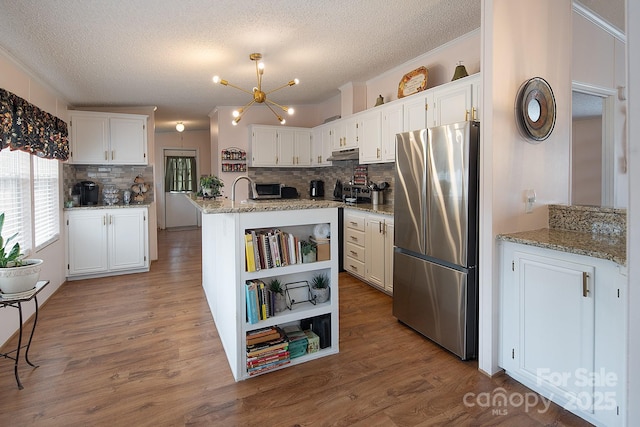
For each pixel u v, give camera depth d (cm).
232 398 205
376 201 444
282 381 223
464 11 274
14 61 296
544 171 237
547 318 196
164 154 863
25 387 214
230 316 239
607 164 321
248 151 584
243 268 226
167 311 340
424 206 272
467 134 234
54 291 391
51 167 397
